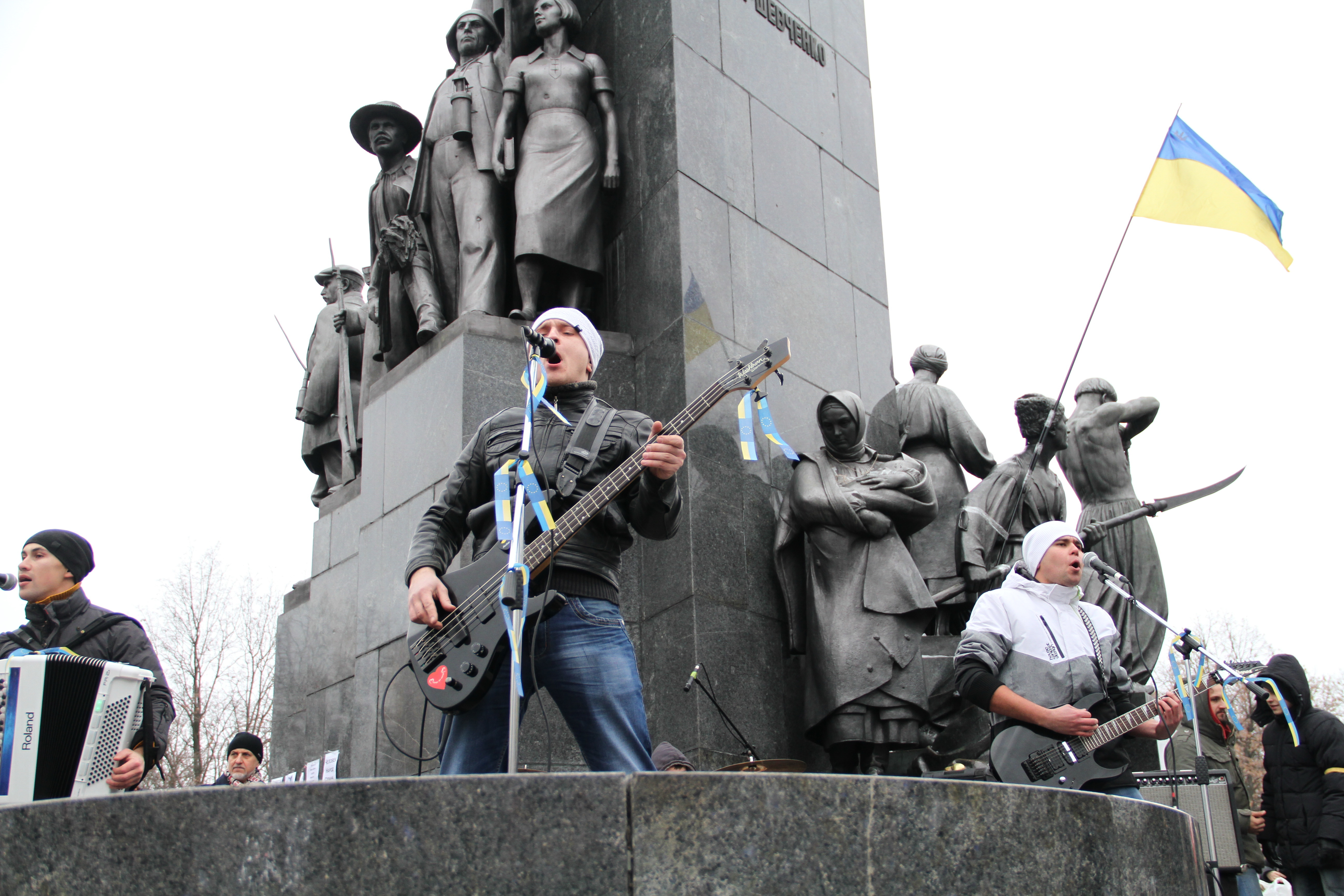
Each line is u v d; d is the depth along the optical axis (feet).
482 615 13.04
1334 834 20.61
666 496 13.39
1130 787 16.35
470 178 26.99
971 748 24.47
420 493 24.80
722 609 23.43
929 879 10.01
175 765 76.28
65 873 9.27
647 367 25.68
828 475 24.57
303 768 27.40
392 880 9.14
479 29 28.68
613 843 9.29
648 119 27.37
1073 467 30.83
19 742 14.60
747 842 9.52
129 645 16.61
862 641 23.35
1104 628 17.11
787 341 14.23
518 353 25.20
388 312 28.22
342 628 27.96
